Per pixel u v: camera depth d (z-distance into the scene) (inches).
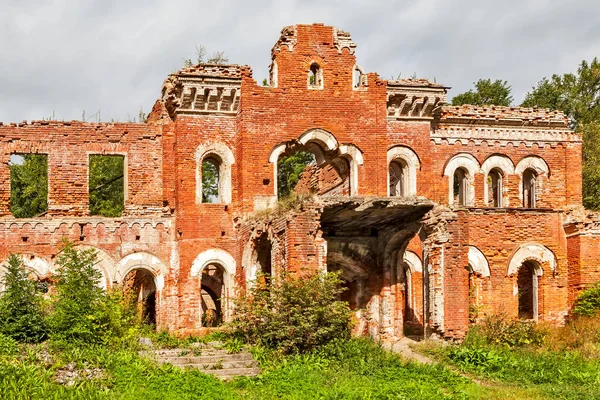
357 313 1349.7
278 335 1083.9
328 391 912.3
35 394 863.7
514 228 1523.1
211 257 1391.5
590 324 1322.6
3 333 1047.0
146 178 1419.8
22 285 1100.5
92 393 874.8
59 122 1397.6
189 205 1391.5
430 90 1469.0
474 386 965.8
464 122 1536.7
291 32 1433.3
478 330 1222.9
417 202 1200.8
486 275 1498.5
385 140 1448.1
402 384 962.1
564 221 1549.0
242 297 1184.8
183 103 1395.2
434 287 1202.6
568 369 1054.4
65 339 1047.0
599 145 2155.5
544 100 2358.5
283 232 1187.9
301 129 1417.3
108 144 1411.2
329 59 1443.2
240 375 1007.0
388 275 1327.5
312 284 1110.4
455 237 1202.6
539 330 1272.1
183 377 952.9
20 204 2217.0
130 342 1085.8
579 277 1513.3
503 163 1553.9
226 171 1411.2
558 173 1581.0
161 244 1390.3
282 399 893.8
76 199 1391.5
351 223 1302.9
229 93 1396.4
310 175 1710.1
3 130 1373.0
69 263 1144.2
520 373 1047.6
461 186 1560.0
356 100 1443.2
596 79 2397.9
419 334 1392.7
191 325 1371.8
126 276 1368.1
